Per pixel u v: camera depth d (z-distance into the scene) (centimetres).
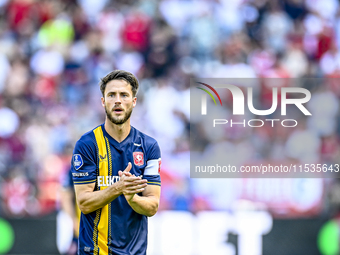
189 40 3784
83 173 1150
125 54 3722
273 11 3956
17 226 2338
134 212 1173
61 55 3700
